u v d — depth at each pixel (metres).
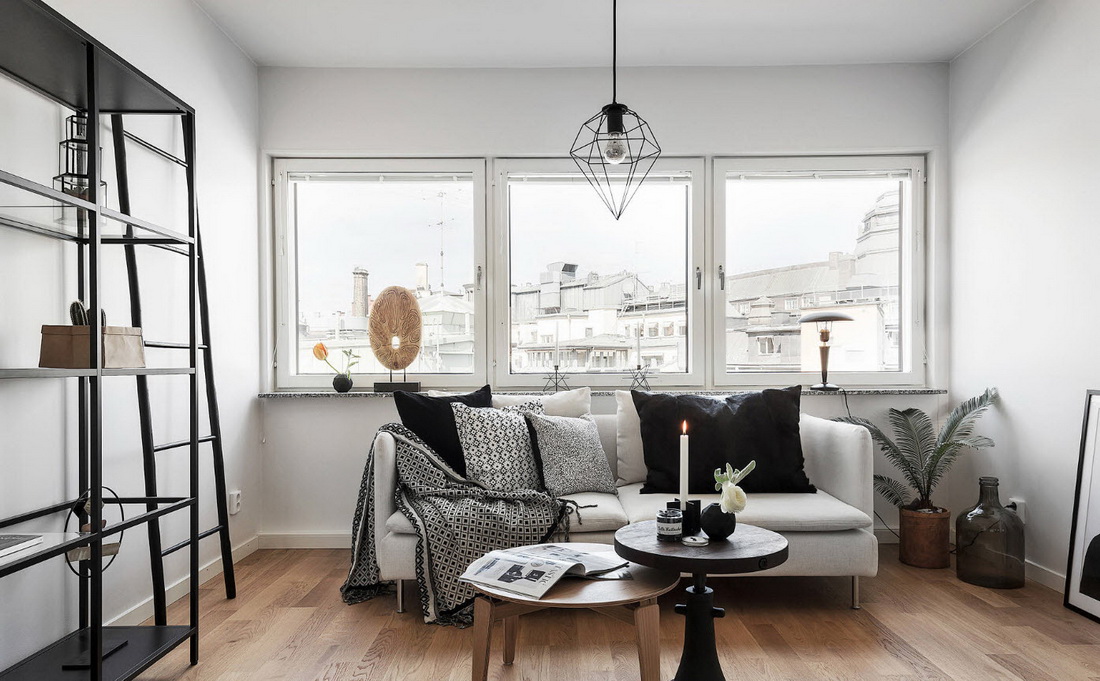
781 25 3.39
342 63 3.80
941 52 3.72
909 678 2.19
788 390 3.23
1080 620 2.67
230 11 3.22
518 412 3.22
